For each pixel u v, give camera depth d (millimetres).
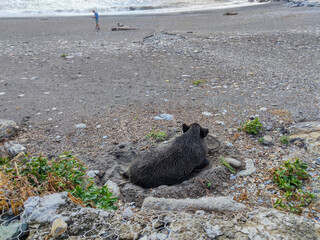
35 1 36781
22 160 4652
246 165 5242
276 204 4105
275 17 23203
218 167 5066
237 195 4488
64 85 9789
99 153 5828
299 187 4578
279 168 4910
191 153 5035
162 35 17203
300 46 13719
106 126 6938
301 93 8625
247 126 6535
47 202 2988
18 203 2971
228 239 2689
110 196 3951
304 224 2916
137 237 2705
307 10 26047
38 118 7422
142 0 38375
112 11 31734
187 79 10195
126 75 10727
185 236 2697
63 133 6648
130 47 14711
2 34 19359
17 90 9352
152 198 3893
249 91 8977
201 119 7215
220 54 13086
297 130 6391
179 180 4941
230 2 36750
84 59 12742
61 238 2686
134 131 6668
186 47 14336
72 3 36344
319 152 5516
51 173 3785
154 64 11945
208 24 21609
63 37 18172
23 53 13844
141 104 8195
